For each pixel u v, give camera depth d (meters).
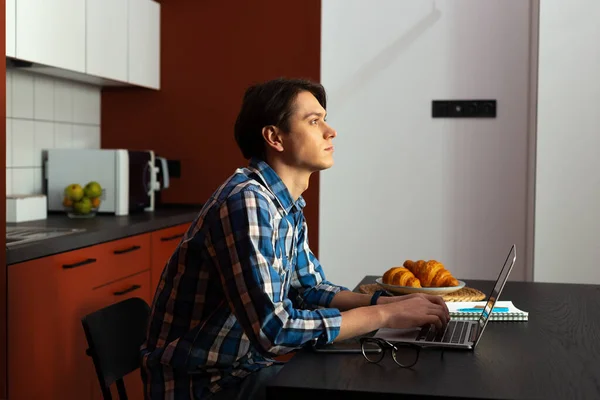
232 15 4.16
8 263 2.29
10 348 2.30
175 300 1.52
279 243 1.54
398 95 3.75
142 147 4.29
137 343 1.77
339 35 3.79
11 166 3.40
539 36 3.35
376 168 3.79
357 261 3.83
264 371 1.65
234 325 1.50
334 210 3.84
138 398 3.26
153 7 4.14
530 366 1.29
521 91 3.63
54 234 2.72
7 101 3.35
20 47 2.94
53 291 2.54
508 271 1.50
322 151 1.59
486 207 3.69
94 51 3.51
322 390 1.16
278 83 1.60
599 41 3.31
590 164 3.34
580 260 3.36
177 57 4.25
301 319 1.41
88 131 4.15
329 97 3.81
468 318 1.71
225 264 1.42
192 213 3.81
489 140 3.67
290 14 4.09
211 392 1.52
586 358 1.35
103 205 3.58
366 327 1.46
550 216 3.38
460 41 3.67
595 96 3.32
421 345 1.42
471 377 1.22
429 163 3.73
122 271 3.07
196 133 4.24
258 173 1.59
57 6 3.19
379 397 1.14
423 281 1.94
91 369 2.83
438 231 3.74
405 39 3.73
